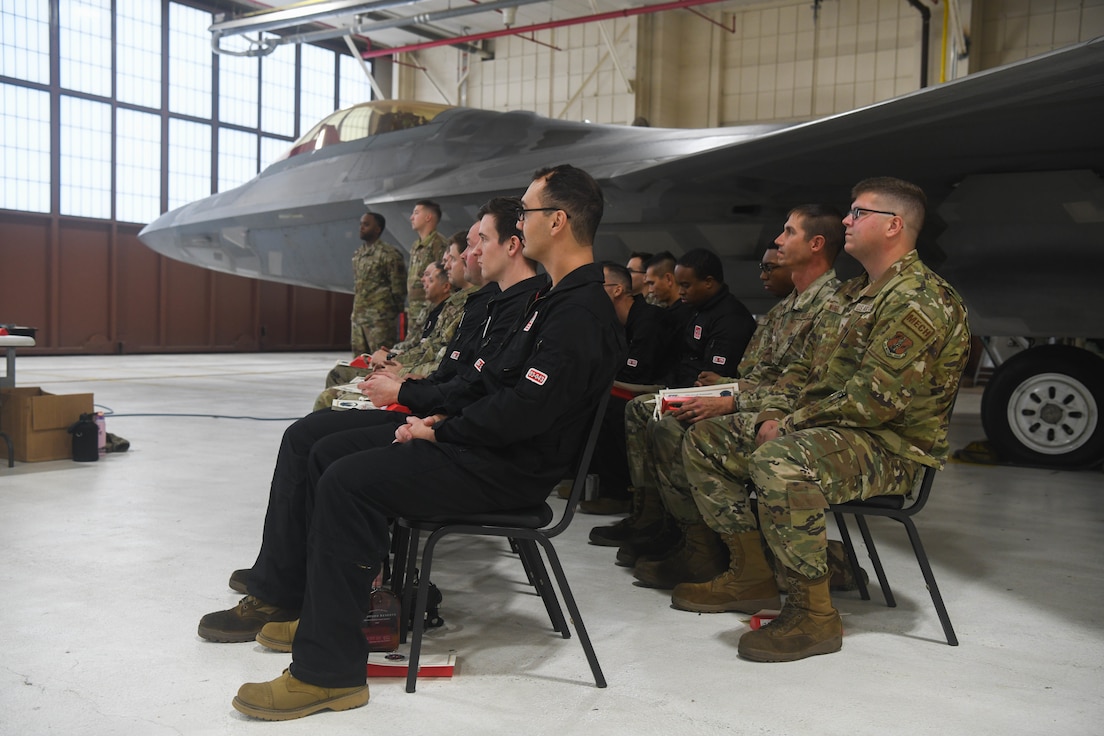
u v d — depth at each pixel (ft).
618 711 7.47
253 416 28.07
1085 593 11.30
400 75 69.26
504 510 8.14
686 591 10.46
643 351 15.92
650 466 12.96
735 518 10.23
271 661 8.39
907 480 9.52
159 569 11.27
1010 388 21.71
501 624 9.75
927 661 8.82
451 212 26.89
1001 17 51.19
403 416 9.88
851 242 9.54
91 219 55.31
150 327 59.26
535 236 8.32
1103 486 19.29
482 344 9.28
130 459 19.69
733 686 8.07
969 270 20.24
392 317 26.81
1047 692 8.05
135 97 56.95
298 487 9.00
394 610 8.64
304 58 65.72
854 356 9.50
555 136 27.14
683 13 60.90
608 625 9.80
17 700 7.38
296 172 33.19
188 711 7.26
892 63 54.65
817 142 17.97
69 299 55.06
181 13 58.70
